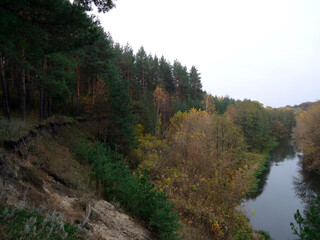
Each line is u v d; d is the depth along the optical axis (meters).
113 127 19.39
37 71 11.48
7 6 3.57
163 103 41.66
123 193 7.99
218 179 14.69
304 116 39.75
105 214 6.20
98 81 24.70
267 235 13.76
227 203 13.06
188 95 51.00
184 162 17.36
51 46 5.07
